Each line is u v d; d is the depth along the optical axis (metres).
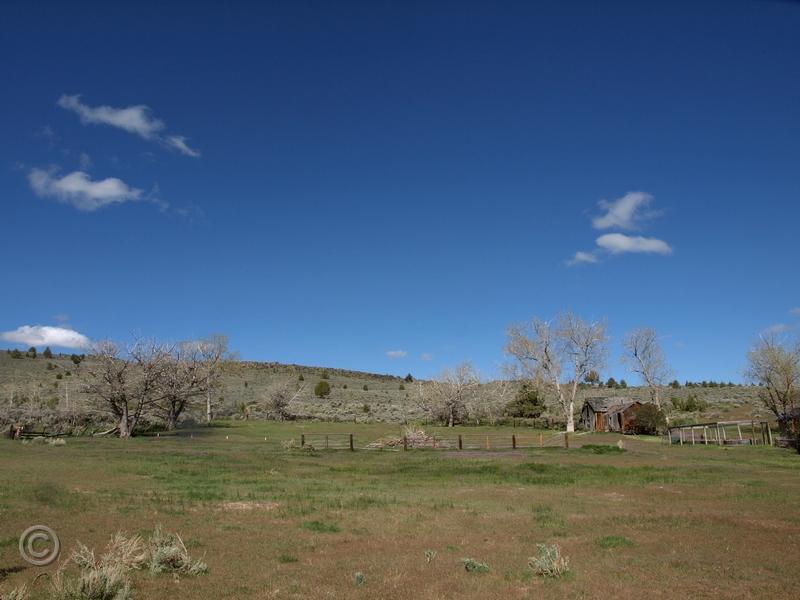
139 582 9.77
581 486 23.84
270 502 18.55
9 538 12.24
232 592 9.30
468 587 9.66
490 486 23.88
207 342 76.69
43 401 75.00
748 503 18.84
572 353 68.94
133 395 55.50
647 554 12.00
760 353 55.19
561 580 10.10
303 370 162.88
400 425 73.00
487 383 84.06
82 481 21.97
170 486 21.62
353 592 9.36
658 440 54.03
